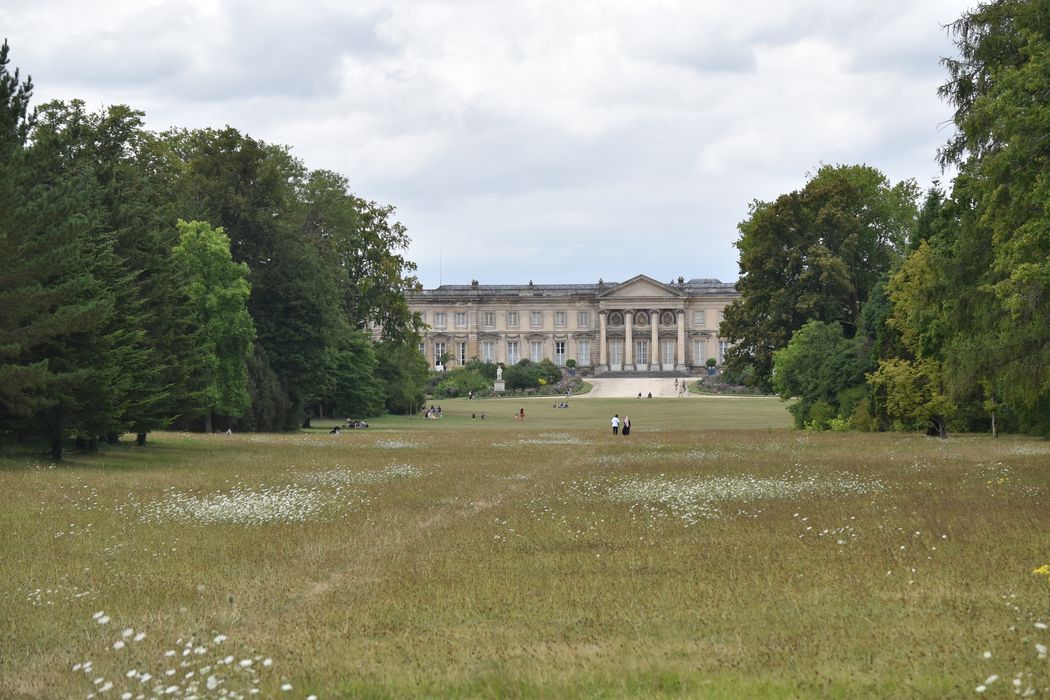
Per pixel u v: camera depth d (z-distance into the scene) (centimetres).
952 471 4203
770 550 2300
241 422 9050
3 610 1791
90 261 4906
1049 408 6281
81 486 3734
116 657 1498
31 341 4284
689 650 1489
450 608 1798
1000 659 1352
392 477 4328
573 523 2823
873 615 1655
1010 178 3462
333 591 1950
